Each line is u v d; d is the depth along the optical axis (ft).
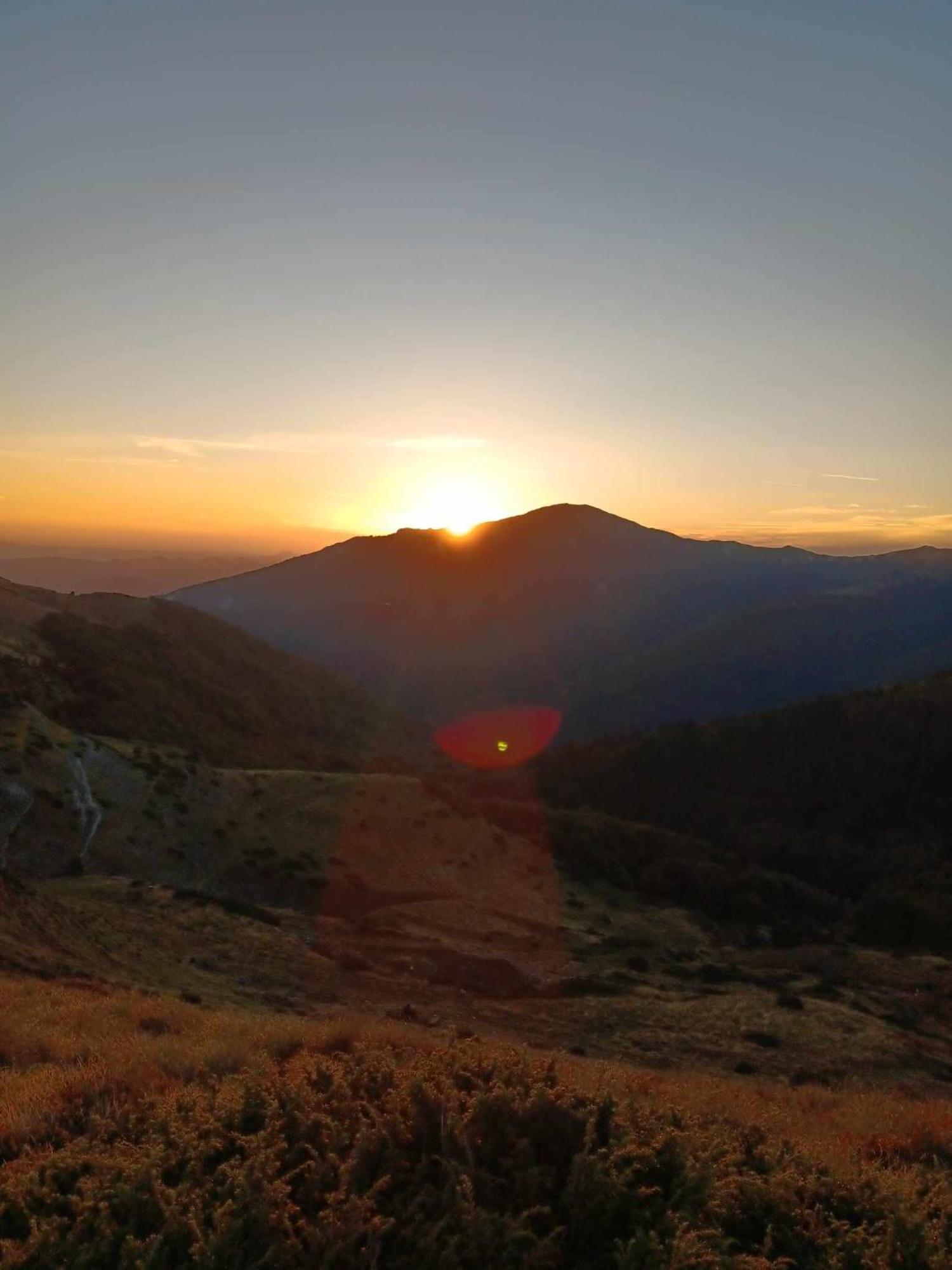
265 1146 16.60
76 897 91.91
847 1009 82.43
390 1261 14.11
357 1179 15.90
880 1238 16.20
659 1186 16.34
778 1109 29.40
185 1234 13.92
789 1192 17.56
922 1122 29.86
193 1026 34.53
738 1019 75.82
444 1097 18.25
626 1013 76.48
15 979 45.98
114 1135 17.92
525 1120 17.90
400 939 98.84
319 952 87.92
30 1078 22.66
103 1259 13.50
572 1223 15.30
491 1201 15.66
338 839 135.23
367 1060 22.00
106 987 50.83
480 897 129.90
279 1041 28.40
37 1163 16.14
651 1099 25.90
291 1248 13.73
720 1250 14.83
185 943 82.69
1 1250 13.48
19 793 112.06
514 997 81.10
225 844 124.88
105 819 116.57
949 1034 83.61
